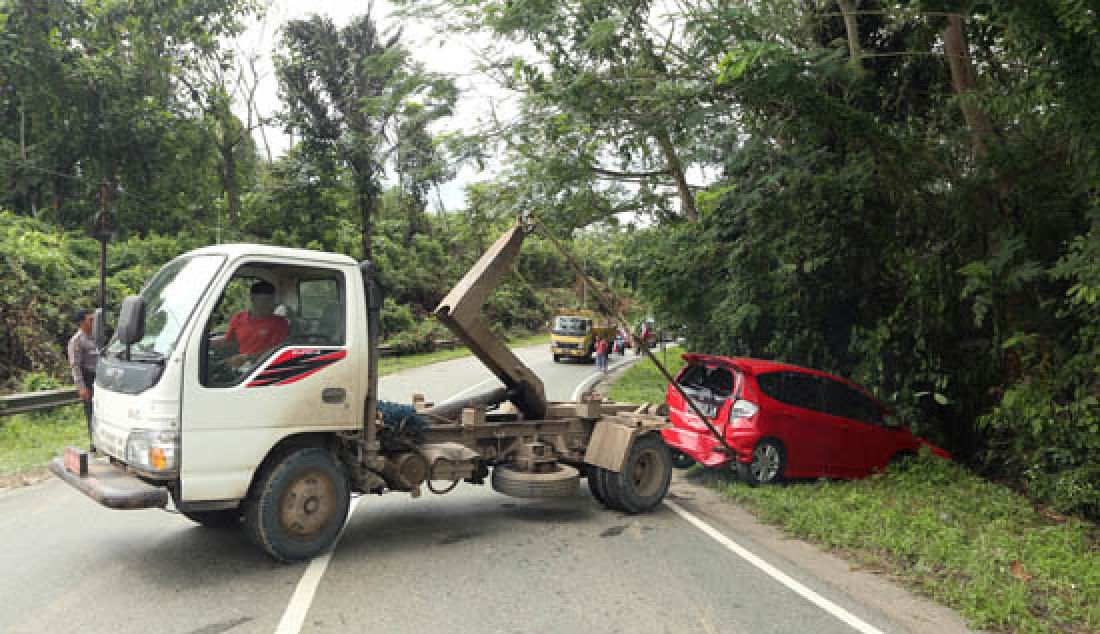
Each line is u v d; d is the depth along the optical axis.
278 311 5.43
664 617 4.61
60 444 9.88
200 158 28.27
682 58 11.30
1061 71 6.64
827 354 11.88
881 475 9.23
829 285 11.20
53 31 23.52
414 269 42.59
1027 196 9.33
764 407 8.52
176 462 4.79
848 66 9.33
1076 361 8.30
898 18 10.09
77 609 4.42
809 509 7.37
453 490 8.31
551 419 7.64
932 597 5.30
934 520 7.09
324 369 5.50
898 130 11.16
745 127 11.21
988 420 9.44
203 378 4.93
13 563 5.24
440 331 36.38
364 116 28.09
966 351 10.78
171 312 5.19
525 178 14.78
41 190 24.88
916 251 10.62
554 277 64.81
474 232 17.95
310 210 31.33
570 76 10.95
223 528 6.26
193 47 27.97
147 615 4.35
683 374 9.49
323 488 5.46
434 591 4.91
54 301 16.59
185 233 26.16
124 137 25.00
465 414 6.80
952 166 10.16
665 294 12.53
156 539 5.89
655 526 6.92
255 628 4.20
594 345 32.38
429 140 14.59
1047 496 8.62
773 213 10.79
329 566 5.35
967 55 10.03
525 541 6.23
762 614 4.74
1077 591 5.49
